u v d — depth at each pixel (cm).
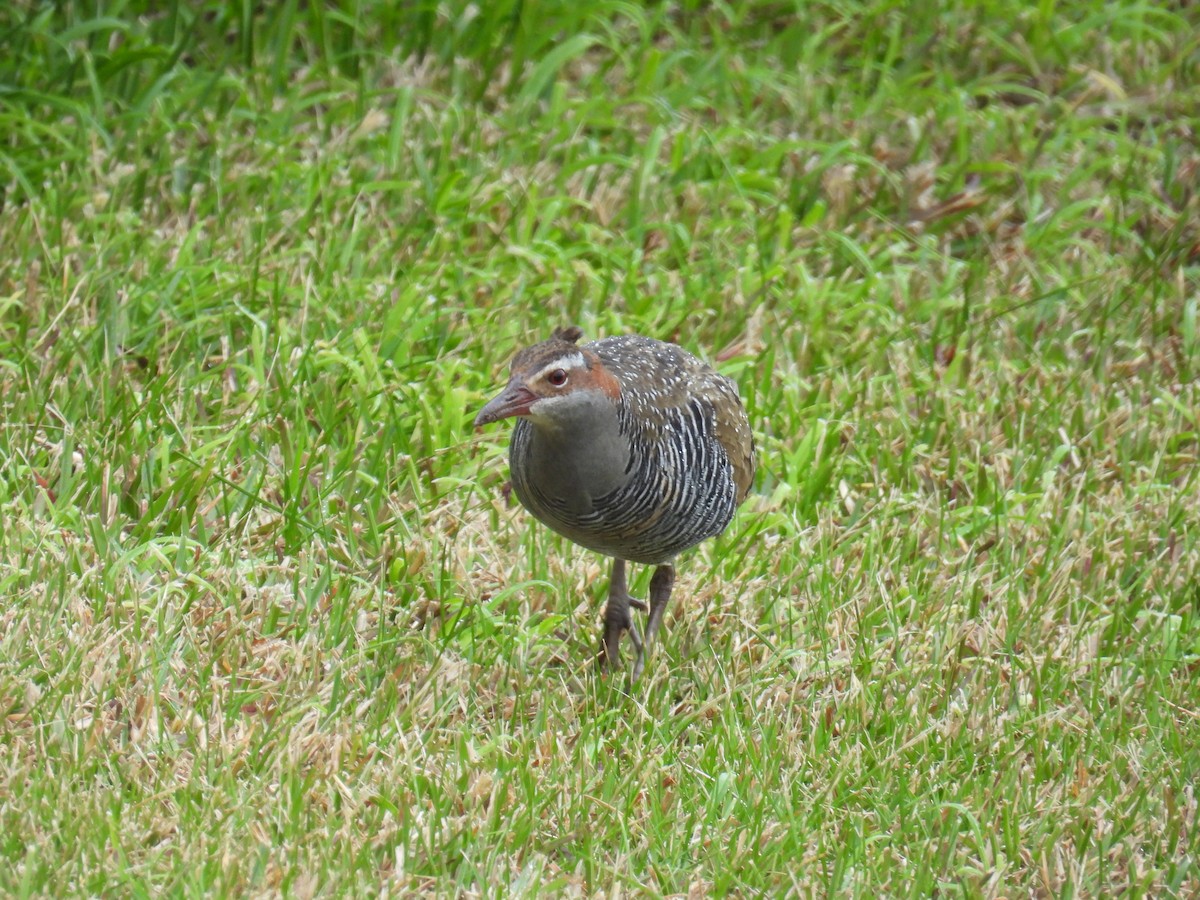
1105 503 1168
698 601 1054
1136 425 1250
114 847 781
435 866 809
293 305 1238
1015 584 1073
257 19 1608
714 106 1572
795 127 1577
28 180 1355
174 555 1009
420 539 1045
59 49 1477
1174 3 1809
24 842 782
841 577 1071
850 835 852
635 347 967
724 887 812
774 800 872
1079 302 1392
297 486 1055
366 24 1630
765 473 1163
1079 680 1016
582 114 1491
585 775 879
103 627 925
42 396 1102
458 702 937
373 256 1311
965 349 1309
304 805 836
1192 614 1083
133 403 1102
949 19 1712
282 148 1419
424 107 1509
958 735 939
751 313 1312
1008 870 854
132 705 888
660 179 1463
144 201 1364
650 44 1669
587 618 1049
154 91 1437
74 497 1032
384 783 849
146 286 1218
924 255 1417
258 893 769
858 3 1762
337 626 969
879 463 1190
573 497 899
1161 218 1494
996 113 1584
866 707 960
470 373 1175
